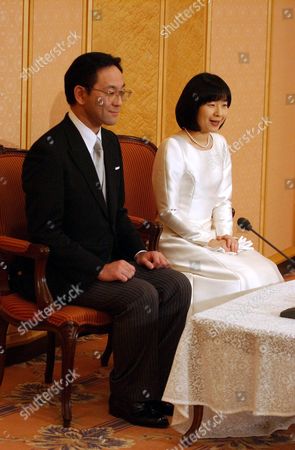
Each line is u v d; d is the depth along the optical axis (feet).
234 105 19.17
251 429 11.04
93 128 12.11
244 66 19.35
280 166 21.65
